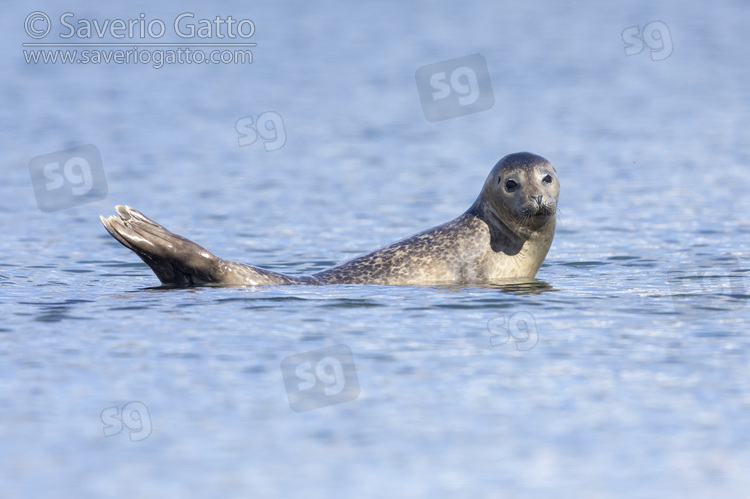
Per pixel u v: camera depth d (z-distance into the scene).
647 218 66.00
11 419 30.92
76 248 58.62
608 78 137.62
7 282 48.22
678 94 125.00
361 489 27.28
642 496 26.78
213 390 33.16
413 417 31.34
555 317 40.72
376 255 49.31
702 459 28.69
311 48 166.00
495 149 95.75
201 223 66.44
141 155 92.31
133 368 34.81
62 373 34.31
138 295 44.38
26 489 27.14
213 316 40.66
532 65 147.88
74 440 29.81
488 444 29.59
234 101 123.81
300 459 28.83
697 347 36.84
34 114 113.56
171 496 26.89
